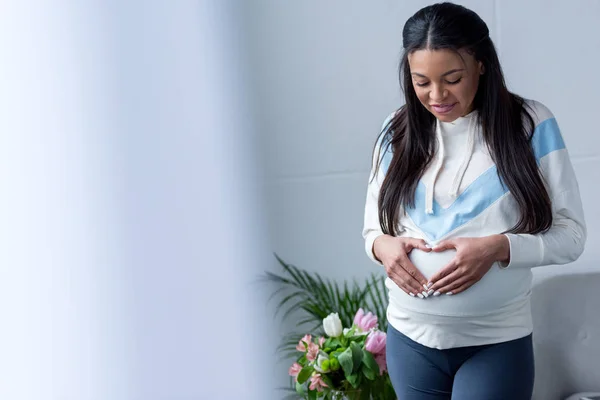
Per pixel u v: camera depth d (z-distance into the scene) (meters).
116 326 2.79
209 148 2.76
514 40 2.44
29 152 2.70
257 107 2.71
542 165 1.76
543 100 2.43
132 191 2.78
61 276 2.74
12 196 2.69
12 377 2.72
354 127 2.63
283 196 2.73
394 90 2.57
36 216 2.71
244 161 2.75
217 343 2.82
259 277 2.78
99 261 2.77
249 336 2.80
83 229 2.75
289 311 2.75
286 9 2.64
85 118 2.73
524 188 1.72
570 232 1.76
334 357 2.20
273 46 2.67
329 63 2.62
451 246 1.73
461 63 1.66
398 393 1.89
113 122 2.76
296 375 2.28
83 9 2.71
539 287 2.23
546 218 1.74
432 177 1.81
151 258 2.80
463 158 1.78
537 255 1.72
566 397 2.17
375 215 1.94
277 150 2.71
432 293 1.75
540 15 2.40
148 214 2.79
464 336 1.77
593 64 2.37
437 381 1.83
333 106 2.64
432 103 1.72
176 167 2.78
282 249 2.75
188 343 2.83
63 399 2.76
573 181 1.77
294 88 2.67
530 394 1.80
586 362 2.16
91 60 2.72
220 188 2.77
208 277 2.80
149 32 2.74
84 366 2.77
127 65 2.75
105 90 2.74
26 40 2.67
